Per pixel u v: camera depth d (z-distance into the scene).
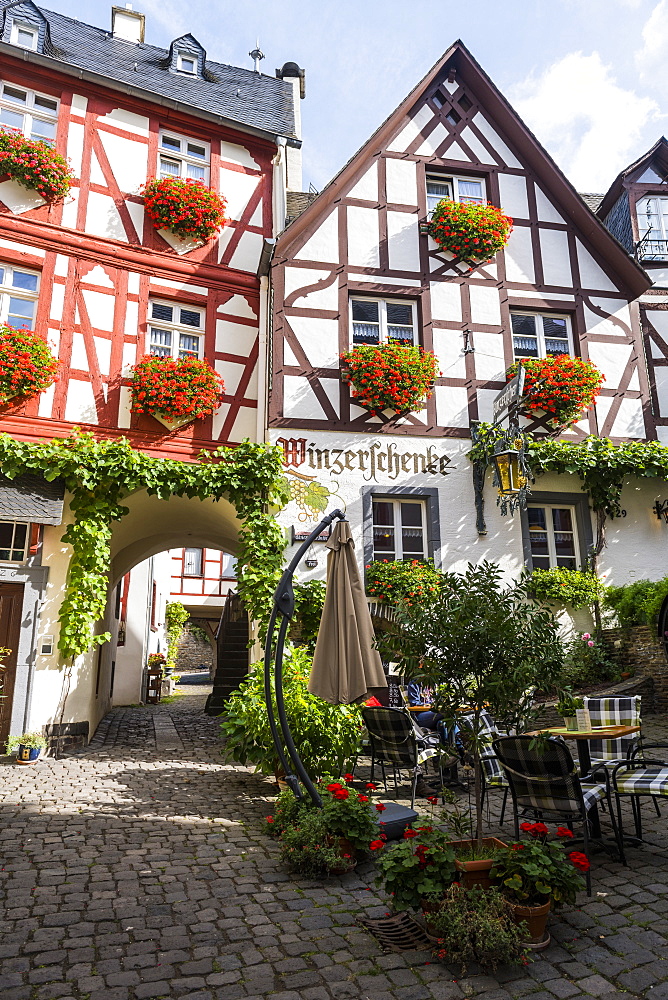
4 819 5.62
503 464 9.88
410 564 9.88
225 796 6.62
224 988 3.07
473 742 3.87
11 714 8.59
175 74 12.94
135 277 10.59
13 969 3.21
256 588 9.35
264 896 4.14
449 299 11.31
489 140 12.20
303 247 10.87
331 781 6.14
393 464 10.39
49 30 11.89
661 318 12.57
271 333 10.51
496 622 3.79
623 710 5.86
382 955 3.39
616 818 5.60
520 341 11.66
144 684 17.11
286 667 7.38
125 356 10.30
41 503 8.88
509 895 3.47
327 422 10.33
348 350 10.71
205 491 9.59
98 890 4.18
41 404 9.61
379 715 6.30
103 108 10.90
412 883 3.54
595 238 12.07
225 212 11.47
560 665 3.91
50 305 9.95
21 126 10.41
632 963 3.24
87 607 8.98
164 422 10.26
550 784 4.32
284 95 14.09
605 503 10.92
